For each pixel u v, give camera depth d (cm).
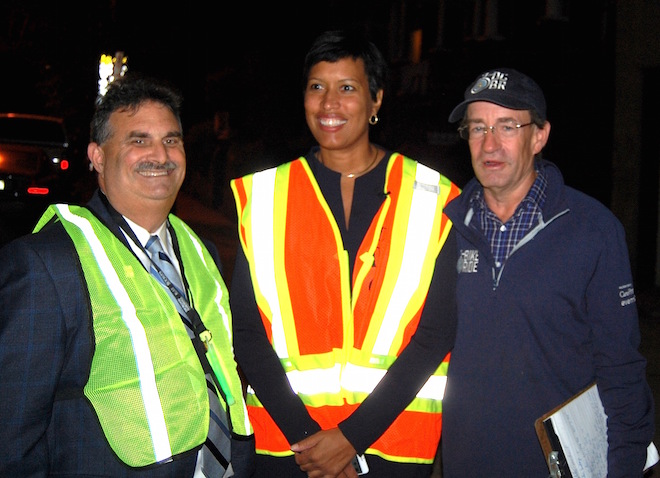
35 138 1269
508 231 299
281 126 1950
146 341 260
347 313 317
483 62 1526
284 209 326
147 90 281
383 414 306
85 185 1745
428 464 326
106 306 255
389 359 318
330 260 318
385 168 333
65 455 252
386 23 1944
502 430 295
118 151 276
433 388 324
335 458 305
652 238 1162
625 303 286
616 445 286
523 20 1434
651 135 1157
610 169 1245
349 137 326
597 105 1273
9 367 240
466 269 303
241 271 326
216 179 2320
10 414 239
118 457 252
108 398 253
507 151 296
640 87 1162
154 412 257
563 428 279
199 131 2705
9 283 244
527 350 291
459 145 1146
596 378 295
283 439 321
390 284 319
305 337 318
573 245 288
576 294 287
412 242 323
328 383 317
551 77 1360
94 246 262
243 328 323
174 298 280
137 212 280
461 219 307
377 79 333
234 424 290
